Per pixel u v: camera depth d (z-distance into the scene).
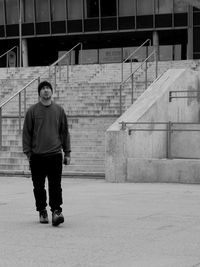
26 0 52.91
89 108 24.00
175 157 18.33
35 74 32.53
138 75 29.73
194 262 6.59
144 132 16.97
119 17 50.81
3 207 11.18
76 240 7.87
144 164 15.69
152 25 49.91
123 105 23.72
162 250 7.22
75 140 20.30
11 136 20.36
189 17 48.59
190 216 9.92
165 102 18.80
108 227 8.86
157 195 12.89
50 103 9.09
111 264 6.49
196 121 21.88
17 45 55.22
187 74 21.06
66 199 12.22
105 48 53.91
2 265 6.45
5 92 27.58
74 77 30.92
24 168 18.53
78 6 51.66
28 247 7.43
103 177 16.89
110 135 15.95
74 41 54.47
